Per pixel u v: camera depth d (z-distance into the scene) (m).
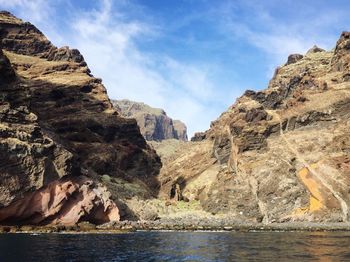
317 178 123.44
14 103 105.00
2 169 92.56
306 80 160.50
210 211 134.00
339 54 162.88
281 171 130.88
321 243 69.94
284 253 57.28
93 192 110.12
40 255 52.78
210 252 59.50
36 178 97.50
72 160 107.19
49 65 179.50
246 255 55.84
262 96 172.75
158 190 159.62
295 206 122.00
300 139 138.12
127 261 50.47
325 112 140.50
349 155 125.06
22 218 95.75
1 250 56.62
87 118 160.00
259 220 122.25
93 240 74.69
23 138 99.12
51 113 155.12
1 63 106.62
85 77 177.38
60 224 100.25
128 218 121.44
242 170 139.25
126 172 158.38
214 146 164.88
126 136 169.12
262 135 145.75
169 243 71.94
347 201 116.50
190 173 161.62
